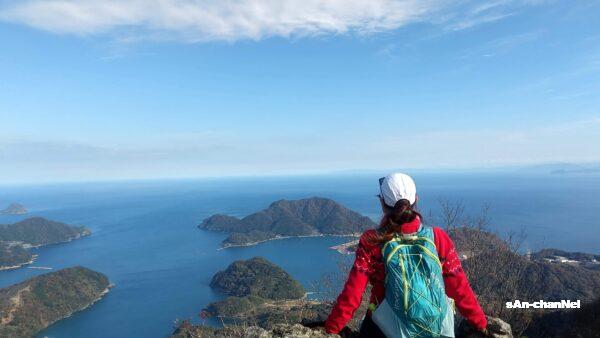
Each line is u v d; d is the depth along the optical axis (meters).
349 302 2.85
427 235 2.90
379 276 2.93
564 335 10.62
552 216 120.38
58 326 80.06
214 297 86.00
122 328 72.69
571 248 75.94
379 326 2.90
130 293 94.38
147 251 144.62
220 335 7.14
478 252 9.59
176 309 79.94
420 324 2.67
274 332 3.80
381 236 2.90
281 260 117.62
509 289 8.63
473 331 3.84
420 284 2.67
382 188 3.14
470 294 2.89
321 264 103.75
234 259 126.06
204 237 169.62
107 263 127.75
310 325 4.02
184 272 111.19
